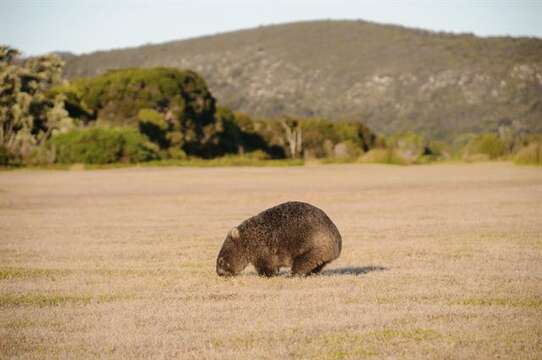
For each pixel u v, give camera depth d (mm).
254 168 91875
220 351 11820
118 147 99125
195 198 46438
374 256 22000
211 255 22656
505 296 15656
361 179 67000
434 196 45844
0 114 101812
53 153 96562
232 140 139500
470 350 11742
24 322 13898
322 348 11930
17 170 86500
